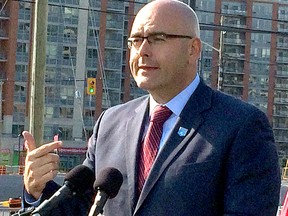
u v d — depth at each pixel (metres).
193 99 3.47
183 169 3.29
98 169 3.62
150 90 3.50
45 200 3.34
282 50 84.38
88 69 66.50
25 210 3.31
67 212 3.48
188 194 3.25
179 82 3.48
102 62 65.50
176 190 3.26
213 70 76.94
